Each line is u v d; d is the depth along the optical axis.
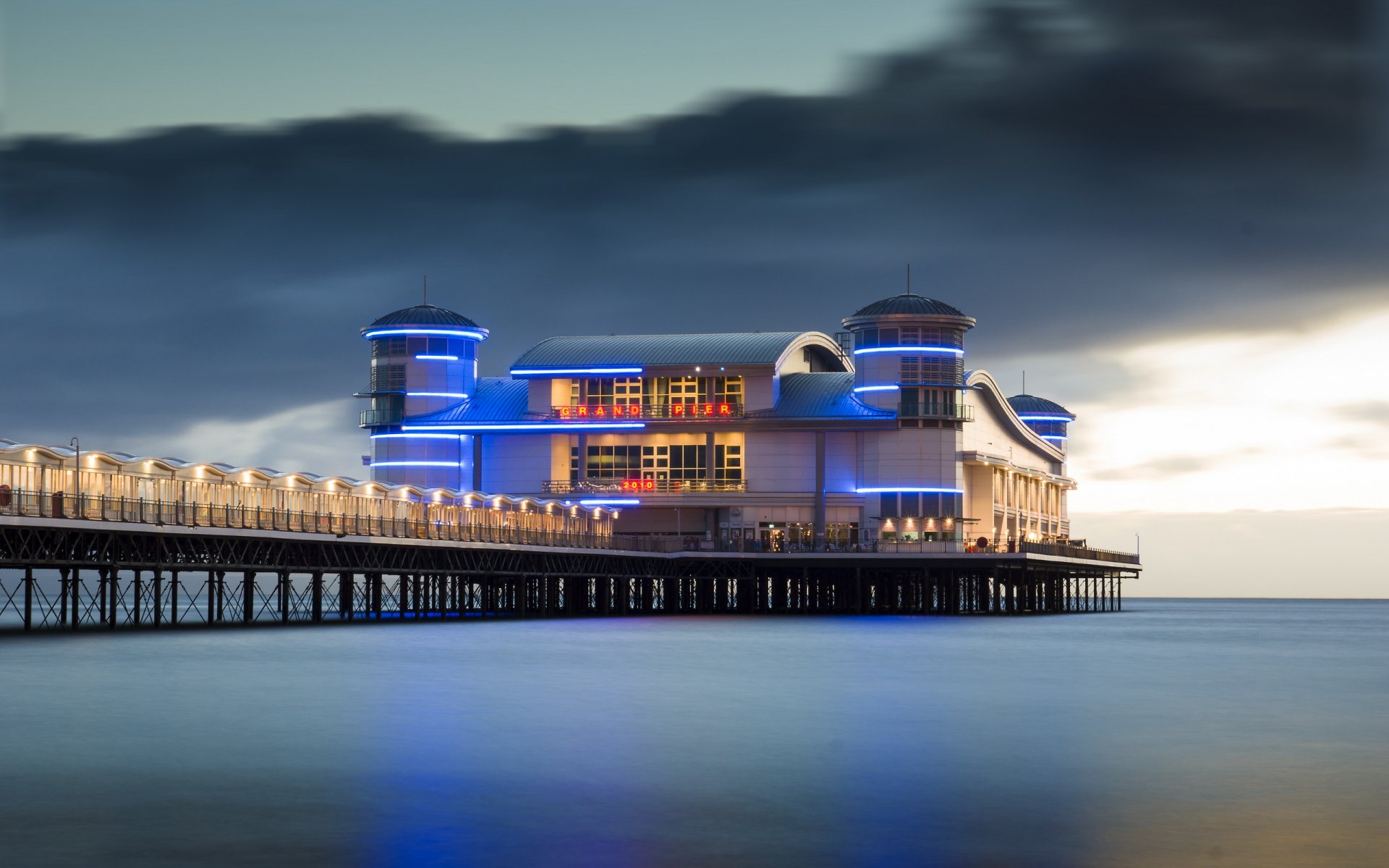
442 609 141.62
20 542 98.75
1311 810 42.94
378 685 72.50
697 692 71.31
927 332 173.12
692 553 166.12
